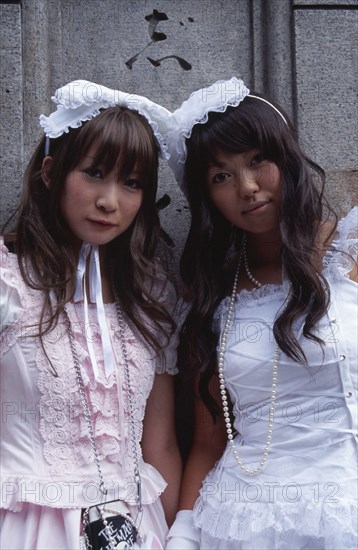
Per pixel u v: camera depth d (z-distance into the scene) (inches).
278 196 55.6
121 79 71.6
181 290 64.1
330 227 59.1
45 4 70.6
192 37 72.4
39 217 55.1
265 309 56.2
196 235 60.6
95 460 52.0
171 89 72.0
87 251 55.7
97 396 52.9
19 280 53.3
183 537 54.7
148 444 60.2
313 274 53.4
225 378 56.9
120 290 57.9
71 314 53.9
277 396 54.1
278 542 49.5
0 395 52.0
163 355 59.7
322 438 51.9
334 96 71.6
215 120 54.4
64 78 71.3
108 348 53.7
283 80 72.1
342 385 52.4
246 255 61.5
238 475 54.0
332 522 48.6
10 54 69.2
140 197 55.2
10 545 49.1
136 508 53.3
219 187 55.8
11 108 68.9
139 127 53.7
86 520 50.6
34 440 51.2
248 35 72.9
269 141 54.0
